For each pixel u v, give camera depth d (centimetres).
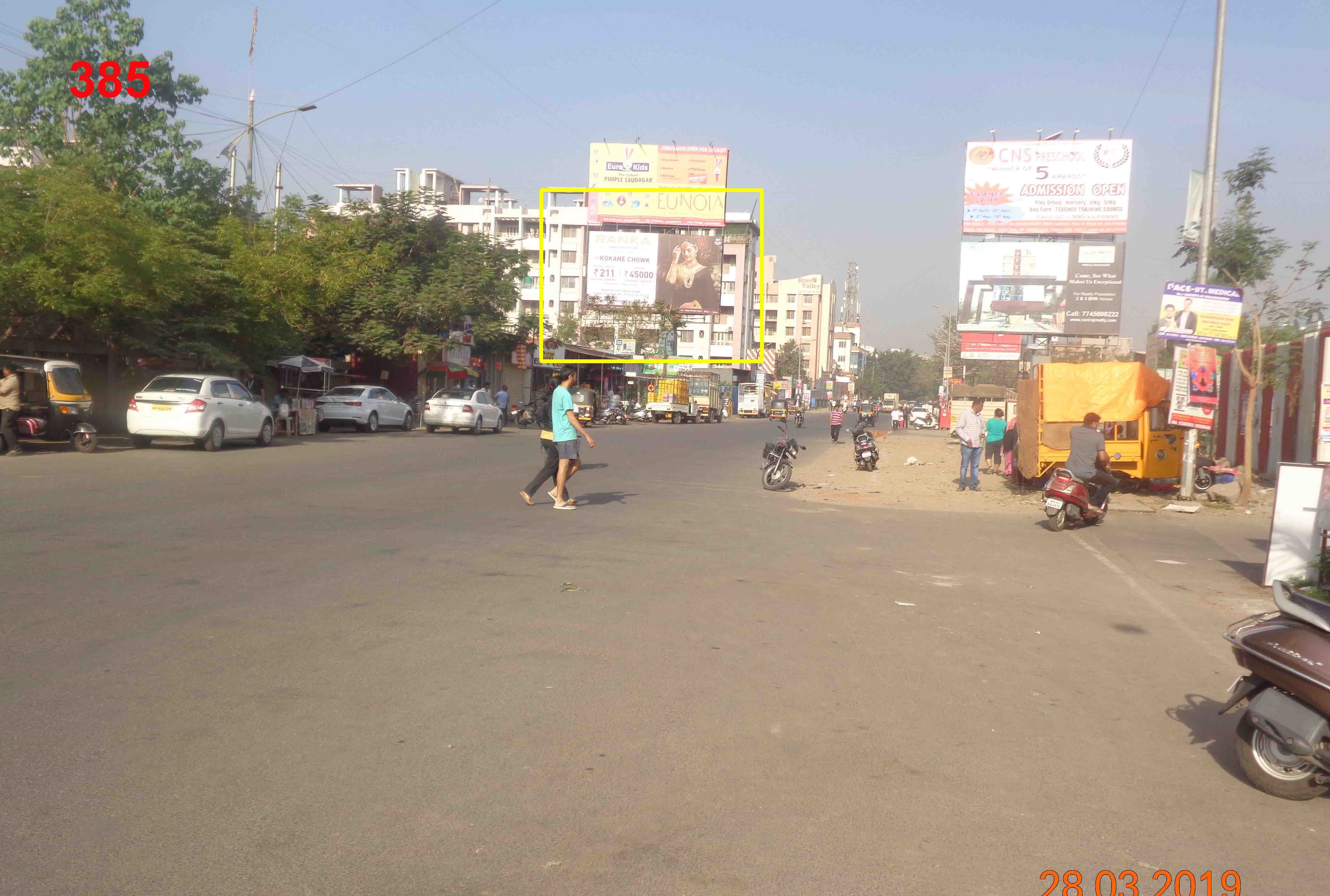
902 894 336
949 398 6406
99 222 1988
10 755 423
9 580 743
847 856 361
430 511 1271
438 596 760
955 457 3312
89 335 2517
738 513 1415
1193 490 1864
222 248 2698
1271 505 1755
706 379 6581
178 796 389
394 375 4384
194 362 2758
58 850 344
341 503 1306
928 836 381
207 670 550
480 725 482
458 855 350
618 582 848
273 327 2862
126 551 884
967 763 461
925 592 873
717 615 742
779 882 340
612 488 1689
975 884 345
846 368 16775
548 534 1112
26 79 2570
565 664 592
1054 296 4806
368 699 513
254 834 360
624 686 554
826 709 530
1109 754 484
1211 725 538
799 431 5556
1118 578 1000
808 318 15062
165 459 1872
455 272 3981
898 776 440
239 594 737
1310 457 2002
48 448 2019
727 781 426
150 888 321
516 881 334
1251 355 2386
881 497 1798
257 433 2350
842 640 684
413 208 4172
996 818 402
